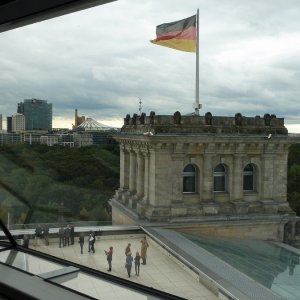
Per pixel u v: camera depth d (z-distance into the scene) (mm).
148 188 38000
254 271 9336
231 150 35938
